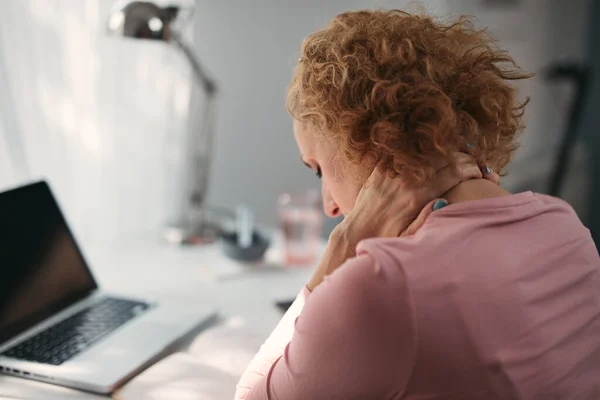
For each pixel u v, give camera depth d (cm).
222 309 125
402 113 73
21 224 115
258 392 75
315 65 80
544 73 301
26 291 111
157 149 176
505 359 65
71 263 124
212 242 166
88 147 159
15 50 141
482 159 79
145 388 93
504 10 279
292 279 142
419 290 64
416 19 81
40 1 143
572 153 310
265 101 214
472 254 67
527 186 309
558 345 69
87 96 156
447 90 76
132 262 150
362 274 65
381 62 75
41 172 150
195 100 179
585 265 74
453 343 64
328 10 220
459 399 66
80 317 115
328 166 85
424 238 68
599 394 72
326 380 67
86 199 162
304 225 149
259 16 206
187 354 104
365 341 65
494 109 77
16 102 142
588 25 305
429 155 73
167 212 183
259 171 220
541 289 69
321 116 80
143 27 140
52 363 97
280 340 83
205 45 198
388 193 79
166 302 124
